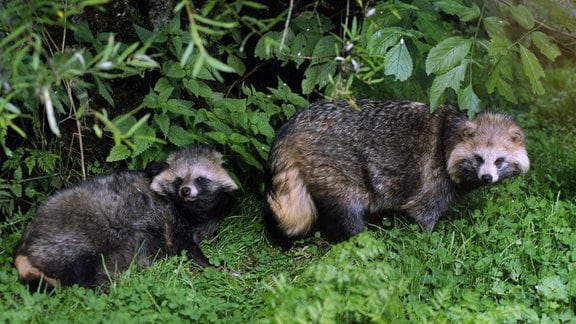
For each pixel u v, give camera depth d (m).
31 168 6.46
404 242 6.49
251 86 7.15
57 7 4.43
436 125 6.75
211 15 6.97
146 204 6.30
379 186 6.70
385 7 5.75
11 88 4.39
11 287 5.59
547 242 6.21
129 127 6.65
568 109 9.60
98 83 6.30
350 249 4.88
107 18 6.75
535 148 8.34
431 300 5.18
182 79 6.77
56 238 5.78
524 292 5.63
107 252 6.04
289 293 4.62
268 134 6.86
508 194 7.29
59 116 6.79
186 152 6.58
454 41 6.07
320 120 6.62
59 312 5.17
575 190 7.47
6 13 4.87
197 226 6.64
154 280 5.78
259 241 6.78
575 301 5.43
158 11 6.90
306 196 6.68
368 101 6.79
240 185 6.83
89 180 6.23
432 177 6.75
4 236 6.42
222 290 5.87
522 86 9.66
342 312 4.61
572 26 6.74
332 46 6.64
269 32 6.86
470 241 6.38
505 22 6.27
